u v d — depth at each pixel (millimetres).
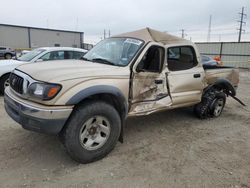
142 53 3721
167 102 4152
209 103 5227
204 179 3012
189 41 4566
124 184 2838
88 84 3053
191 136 4379
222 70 5344
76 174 2992
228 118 5617
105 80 3244
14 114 3123
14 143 3719
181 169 3217
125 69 3539
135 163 3316
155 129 4637
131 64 3607
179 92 4352
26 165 3137
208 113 5430
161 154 3617
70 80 2953
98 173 3035
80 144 3086
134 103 3689
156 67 4031
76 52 8250
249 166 3387
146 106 3857
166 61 4066
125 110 3539
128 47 3914
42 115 2787
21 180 2820
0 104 5895
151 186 2820
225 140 4285
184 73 4359
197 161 3455
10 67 6789
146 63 3912
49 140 3859
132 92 3607
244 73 17781
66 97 2867
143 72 3701
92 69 3340
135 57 3660
